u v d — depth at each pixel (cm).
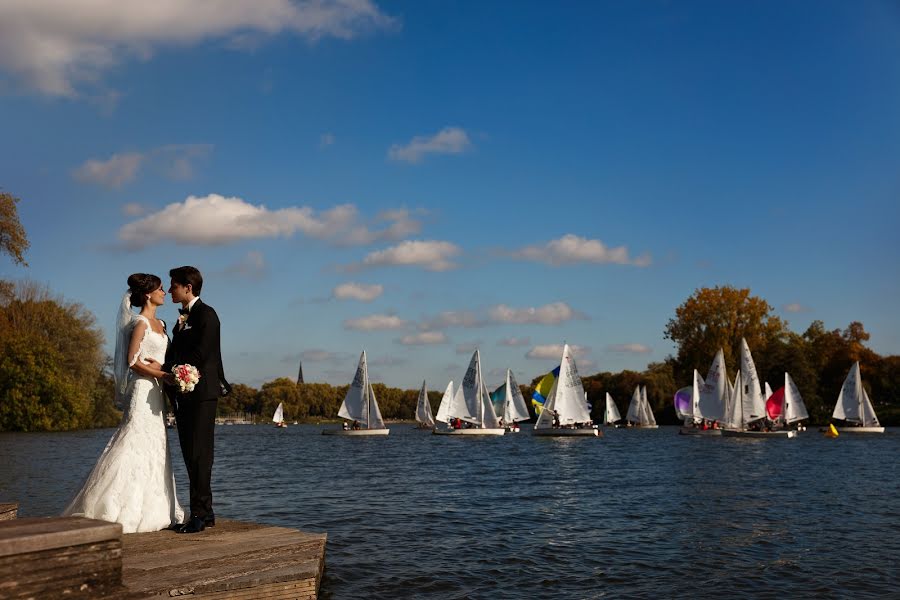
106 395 7362
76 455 3447
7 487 2064
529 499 2139
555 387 7212
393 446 6253
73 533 390
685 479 2877
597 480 2828
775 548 1352
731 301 9394
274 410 17925
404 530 1519
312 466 3744
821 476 3011
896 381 9775
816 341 10725
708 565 1206
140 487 751
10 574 366
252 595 614
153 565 612
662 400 11538
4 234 4388
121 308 760
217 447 6247
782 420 7781
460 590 1016
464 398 7806
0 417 6353
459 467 3650
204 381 749
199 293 765
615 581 1093
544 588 1044
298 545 710
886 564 1219
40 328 6831
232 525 810
